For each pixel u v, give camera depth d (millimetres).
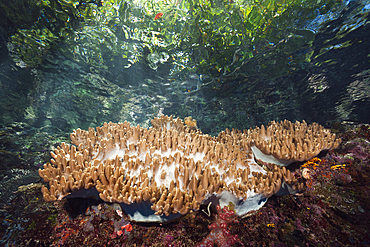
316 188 2258
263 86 12672
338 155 2537
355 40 8711
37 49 9234
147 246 1848
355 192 2104
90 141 2768
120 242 1867
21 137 7434
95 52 9719
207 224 1996
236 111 15477
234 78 11367
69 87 11844
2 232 2102
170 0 6621
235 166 2510
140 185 2025
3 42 8531
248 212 2115
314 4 6414
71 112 12695
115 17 7465
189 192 1980
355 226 1880
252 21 6828
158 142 2789
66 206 2182
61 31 8219
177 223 1948
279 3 6277
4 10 7043
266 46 8359
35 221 2148
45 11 7160
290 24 7180
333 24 7613
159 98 14867
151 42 8648
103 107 13727
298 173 2482
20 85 10586
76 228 2010
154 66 10773
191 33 7785
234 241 1920
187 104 15773
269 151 2709
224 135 4191
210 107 15586
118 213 1982
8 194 4254
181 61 9938
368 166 2242
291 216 2127
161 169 2301
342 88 12734
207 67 10141
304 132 3389
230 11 6543
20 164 6145
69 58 10094
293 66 10438
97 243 1884
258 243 1926
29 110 11102
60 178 1996
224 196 2086
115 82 12695
